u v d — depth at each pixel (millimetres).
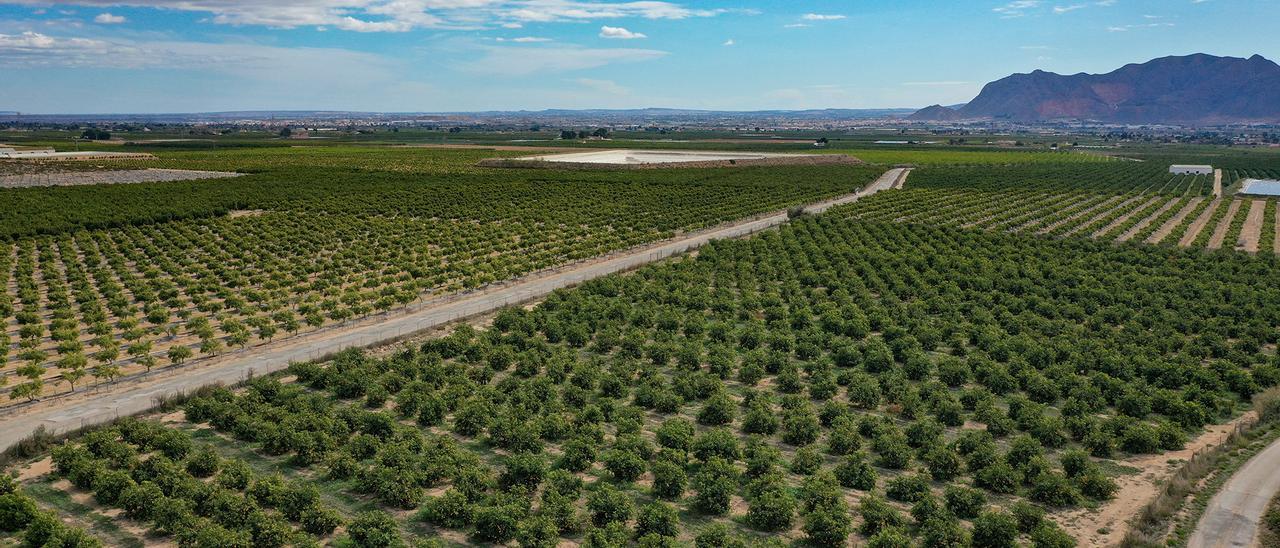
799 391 68625
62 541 40000
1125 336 83000
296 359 73000
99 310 87500
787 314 92312
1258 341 82000
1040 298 97438
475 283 103875
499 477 50250
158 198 180375
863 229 150125
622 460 51344
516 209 176375
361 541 42062
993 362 74938
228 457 52750
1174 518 45438
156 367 71000
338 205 178375
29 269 109125
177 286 104875
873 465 54344
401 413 61688
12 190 186625
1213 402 64688
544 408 61594
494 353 73188
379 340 79250
